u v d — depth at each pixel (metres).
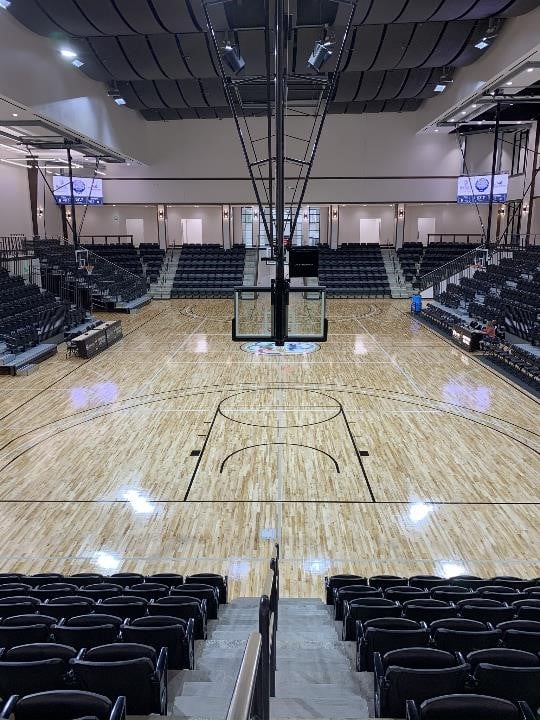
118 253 30.89
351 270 29.84
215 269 29.94
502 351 15.97
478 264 24.75
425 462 9.43
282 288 8.02
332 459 9.57
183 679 3.81
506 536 7.29
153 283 29.73
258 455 9.74
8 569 6.61
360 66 17.73
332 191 29.30
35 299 19.38
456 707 2.72
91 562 6.77
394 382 13.94
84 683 3.21
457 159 28.89
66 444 10.23
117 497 8.31
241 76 18.56
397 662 3.34
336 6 13.91
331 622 5.17
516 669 3.09
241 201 29.78
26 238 26.95
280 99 7.11
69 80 18.42
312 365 15.56
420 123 26.92
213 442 10.30
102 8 13.99
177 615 4.43
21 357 15.47
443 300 24.06
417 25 15.95
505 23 15.66
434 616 4.29
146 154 28.88
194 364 15.74
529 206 24.84
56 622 4.05
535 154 23.91
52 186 30.19
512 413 11.73
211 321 22.61
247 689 1.69
